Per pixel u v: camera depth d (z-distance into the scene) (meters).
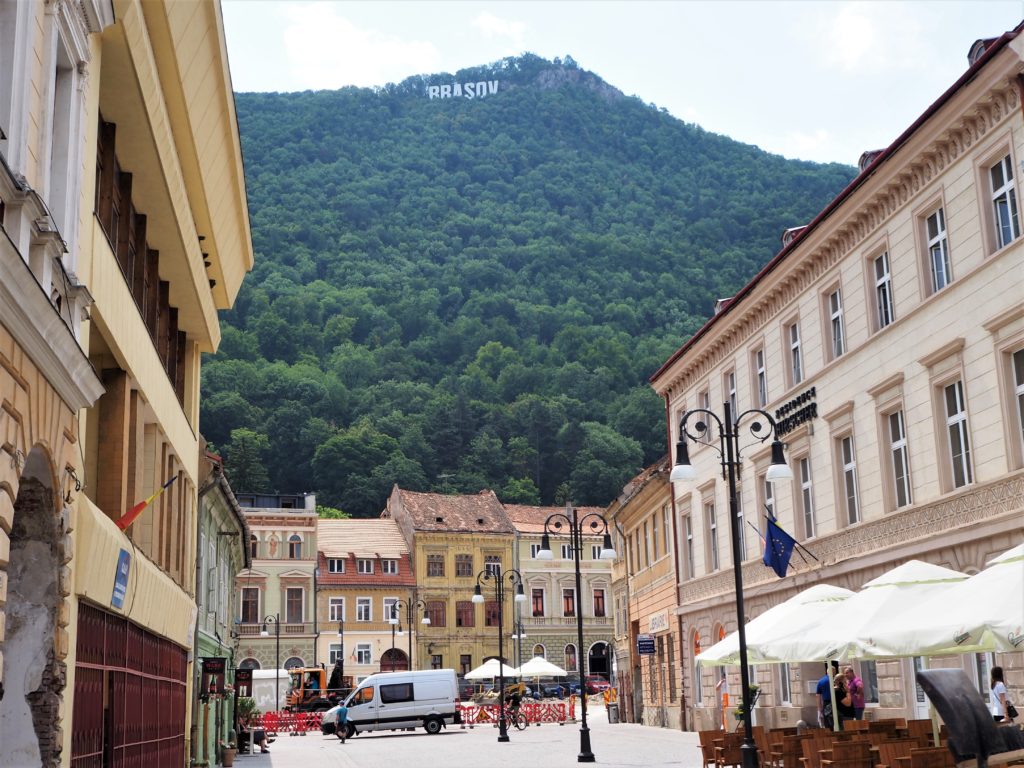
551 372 167.88
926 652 15.12
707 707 42.34
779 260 34.22
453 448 153.38
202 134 20.42
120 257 17.95
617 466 149.25
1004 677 22.86
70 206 12.27
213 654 37.50
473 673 59.84
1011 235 23.56
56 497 11.64
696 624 43.47
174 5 15.68
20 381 9.77
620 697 58.72
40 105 10.93
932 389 26.19
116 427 17.31
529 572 102.06
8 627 11.74
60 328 10.31
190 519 27.98
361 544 99.38
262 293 177.25
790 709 33.78
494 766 30.36
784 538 29.31
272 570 92.25
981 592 13.37
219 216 24.98
